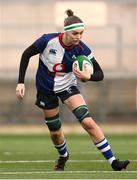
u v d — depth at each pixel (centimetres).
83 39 6281
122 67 6244
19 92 2333
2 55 6281
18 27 6306
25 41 6312
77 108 2288
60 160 2445
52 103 2367
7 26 6303
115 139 4759
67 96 2319
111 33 6300
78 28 2252
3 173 2233
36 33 6316
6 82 6316
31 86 6300
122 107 6412
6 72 6206
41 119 6369
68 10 2291
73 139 4766
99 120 6322
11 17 6316
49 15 6312
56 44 2305
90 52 2322
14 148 3916
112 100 6394
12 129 5966
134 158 3083
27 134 5381
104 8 6291
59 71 2322
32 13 6322
